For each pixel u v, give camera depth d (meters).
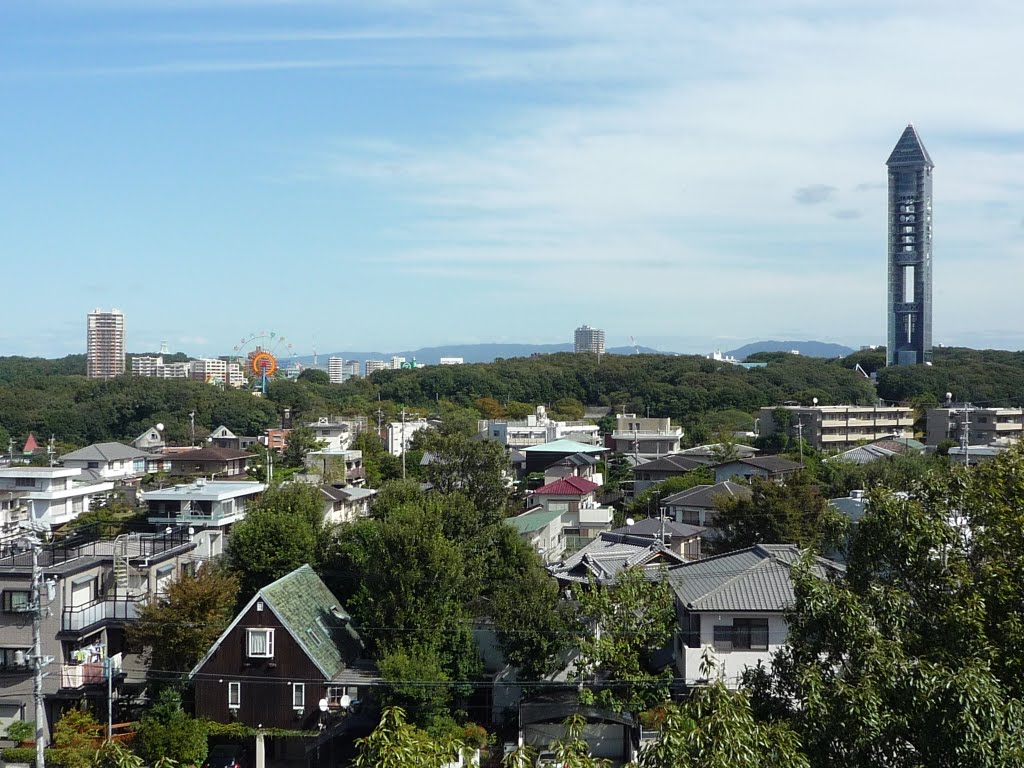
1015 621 13.78
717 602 25.42
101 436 110.56
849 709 12.12
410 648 27.50
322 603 30.92
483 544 35.94
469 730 26.58
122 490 67.06
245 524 35.59
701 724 11.50
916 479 17.33
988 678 12.00
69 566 29.34
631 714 25.11
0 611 28.25
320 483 64.50
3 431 100.56
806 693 12.99
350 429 106.56
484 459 48.34
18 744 26.64
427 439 52.09
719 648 25.34
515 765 10.84
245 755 26.84
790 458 71.62
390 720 12.23
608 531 48.94
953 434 95.62
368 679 27.27
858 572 15.57
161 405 116.38
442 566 28.31
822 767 12.43
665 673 24.06
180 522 42.69
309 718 26.66
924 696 11.87
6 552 32.88
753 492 42.34
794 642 14.65
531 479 73.50
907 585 15.17
